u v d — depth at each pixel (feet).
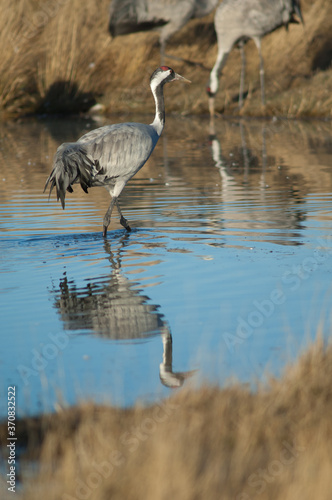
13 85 103.76
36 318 28.71
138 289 31.99
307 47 105.70
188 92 106.42
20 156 73.41
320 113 95.09
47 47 105.40
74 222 45.34
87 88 106.93
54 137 85.51
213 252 37.63
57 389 22.30
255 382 22.43
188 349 25.45
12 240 40.83
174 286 32.27
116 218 46.32
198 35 112.88
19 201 51.70
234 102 102.89
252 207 47.98
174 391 22.11
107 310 29.50
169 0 98.58
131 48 108.17
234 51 110.01
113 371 23.79
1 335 27.04
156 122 45.78
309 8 110.83
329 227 41.96
